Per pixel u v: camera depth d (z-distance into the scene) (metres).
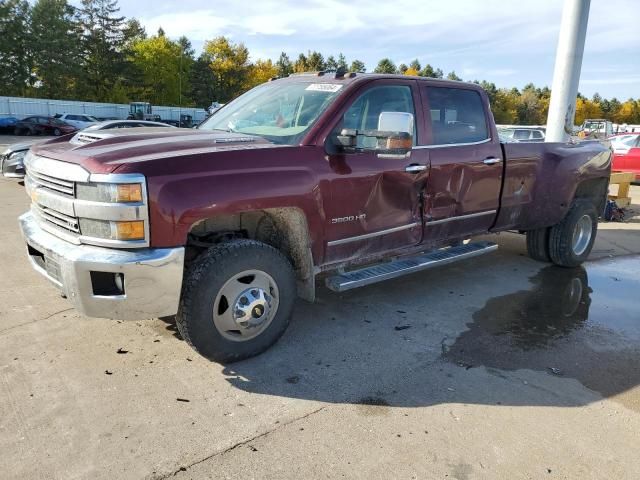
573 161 5.86
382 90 4.25
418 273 5.98
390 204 4.25
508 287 5.56
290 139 3.80
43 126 34.62
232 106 4.87
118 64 63.66
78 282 3.06
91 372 3.45
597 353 4.00
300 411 3.08
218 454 2.67
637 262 6.82
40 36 57.91
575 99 8.48
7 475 2.47
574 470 2.64
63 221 3.33
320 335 4.15
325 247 3.90
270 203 3.44
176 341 3.94
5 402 3.06
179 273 3.13
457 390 3.37
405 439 2.84
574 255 6.21
